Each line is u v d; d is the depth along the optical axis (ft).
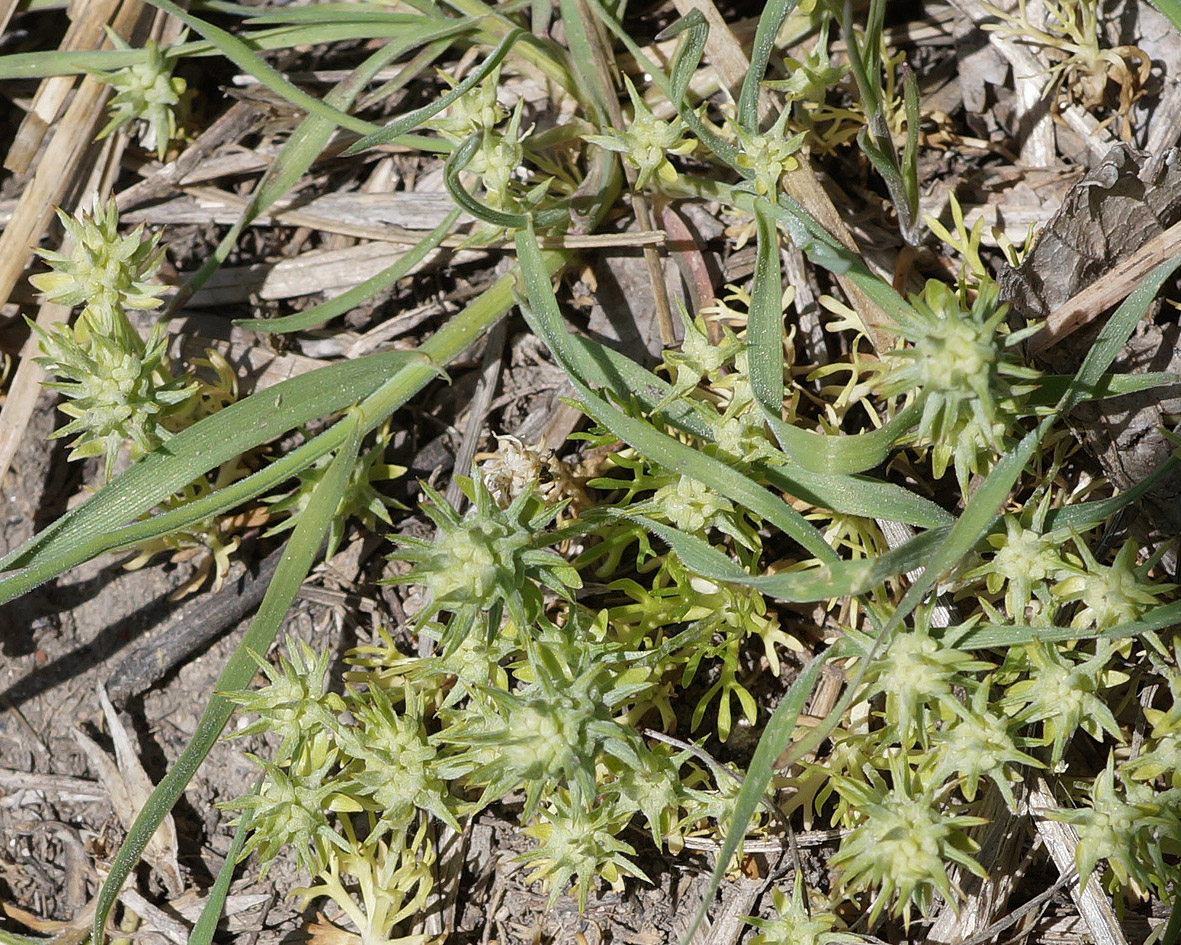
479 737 0.77
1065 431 0.85
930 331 0.77
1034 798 0.83
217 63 0.96
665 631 0.87
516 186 0.87
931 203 0.90
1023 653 0.81
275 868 0.87
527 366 0.91
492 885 0.86
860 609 0.87
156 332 0.84
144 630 0.89
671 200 0.90
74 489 0.91
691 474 0.80
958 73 0.92
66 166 0.93
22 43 0.97
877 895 0.84
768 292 0.82
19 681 0.89
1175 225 0.82
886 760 0.83
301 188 0.94
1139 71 0.89
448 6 0.92
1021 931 0.83
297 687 0.82
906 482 0.88
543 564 0.79
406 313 0.92
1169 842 0.81
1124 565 0.79
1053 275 0.84
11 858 0.88
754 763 0.77
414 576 0.78
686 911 0.85
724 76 0.89
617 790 0.81
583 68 0.88
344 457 0.83
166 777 0.81
